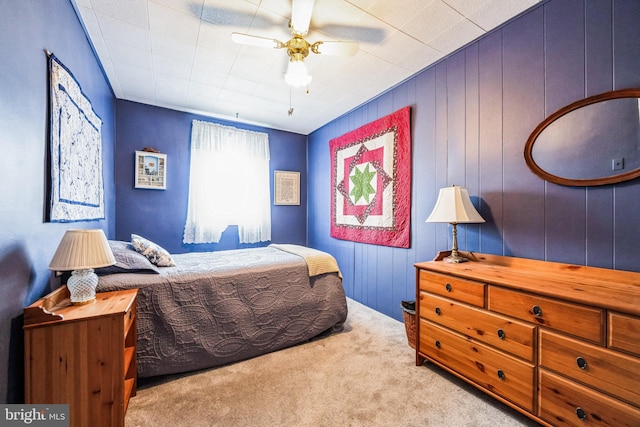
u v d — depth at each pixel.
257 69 2.46
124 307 1.30
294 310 2.20
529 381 1.29
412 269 2.57
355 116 3.36
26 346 1.09
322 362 1.96
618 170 1.37
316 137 4.24
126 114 3.14
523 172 1.76
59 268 1.22
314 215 4.30
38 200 1.25
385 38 2.01
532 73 1.71
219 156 3.66
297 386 1.68
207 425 1.37
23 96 1.11
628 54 1.35
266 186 4.03
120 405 1.23
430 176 2.40
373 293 3.06
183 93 2.96
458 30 1.92
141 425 1.36
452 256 1.96
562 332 1.18
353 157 3.31
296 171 4.40
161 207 3.34
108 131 2.71
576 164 1.51
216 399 1.56
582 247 1.50
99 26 1.88
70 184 1.59
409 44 2.08
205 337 1.83
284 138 4.29
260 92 2.93
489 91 1.95
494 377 1.43
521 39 1.77
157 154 3.27
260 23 1.85
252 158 3.91
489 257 1.89
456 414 1.44
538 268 1.65
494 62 1.92
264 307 2.08
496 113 1.91
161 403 1.52
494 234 1.92
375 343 2.25
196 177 3.50
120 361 1.23
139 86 2.79
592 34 1.46
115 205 3.05
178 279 1.82
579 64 1.51
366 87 2.80
